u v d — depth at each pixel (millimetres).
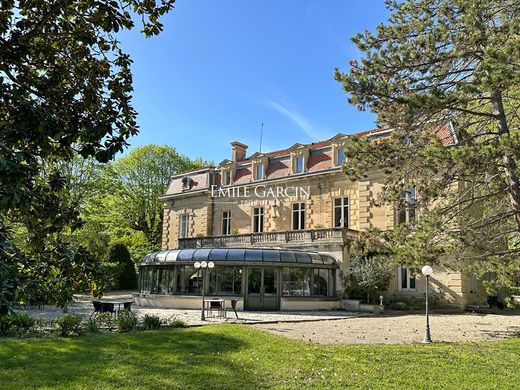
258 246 29906
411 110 13352
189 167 52781
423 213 14242
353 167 15141
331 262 26266
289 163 33062
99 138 4055
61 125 3832
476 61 13820
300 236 28219
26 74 4102
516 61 11266
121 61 4699
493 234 14117
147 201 49812
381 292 25672
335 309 25250
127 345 10797
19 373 8102
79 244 4293
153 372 8344
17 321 12695
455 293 24000
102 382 7652
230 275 25281
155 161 50531
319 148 31703
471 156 11852
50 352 9852
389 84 13844
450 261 17312
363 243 15602
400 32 14859
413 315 21688
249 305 24797
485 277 24016
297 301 24844
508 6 12953
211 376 8148
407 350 11016
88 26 4250
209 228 36969
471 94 12766
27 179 3588
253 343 11430
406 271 25953
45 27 4125
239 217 35250
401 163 14438
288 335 14172
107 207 46938
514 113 14875
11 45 3910
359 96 14312
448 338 13820
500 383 8055
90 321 13664
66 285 3840
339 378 8203
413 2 14875
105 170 34438
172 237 39938
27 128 3422
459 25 13469
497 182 14273
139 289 28734
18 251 3516
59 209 4086
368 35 15352
